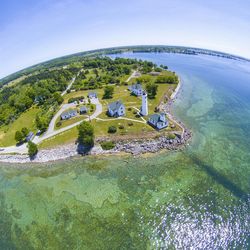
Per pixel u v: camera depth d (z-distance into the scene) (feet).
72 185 210.79
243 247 147.02
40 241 159.02
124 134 277.03
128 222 166.81
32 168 247.29
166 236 155.94
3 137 323.98
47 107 401.08
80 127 261.03
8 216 184.03
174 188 195.72
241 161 225.76
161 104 369.71
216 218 166.61
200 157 236.02
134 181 208.13
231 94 431.43
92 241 154.71
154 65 650.02
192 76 590.14
